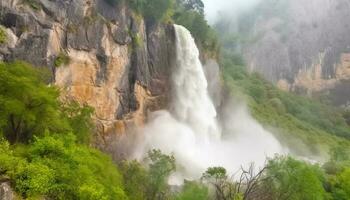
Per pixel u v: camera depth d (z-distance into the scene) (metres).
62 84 60.38
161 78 84.50
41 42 56.50
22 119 37.81
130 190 43.94
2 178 25.61
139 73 76.38
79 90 63.91
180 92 88.75
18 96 37.75
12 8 53.66
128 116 73.94
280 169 45.31
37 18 56.47
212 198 47.31
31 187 25.77
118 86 71.56
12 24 53.22
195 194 44.66
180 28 91.38
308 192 43.84
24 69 40.78
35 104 38.88
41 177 26.50
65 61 61.00
